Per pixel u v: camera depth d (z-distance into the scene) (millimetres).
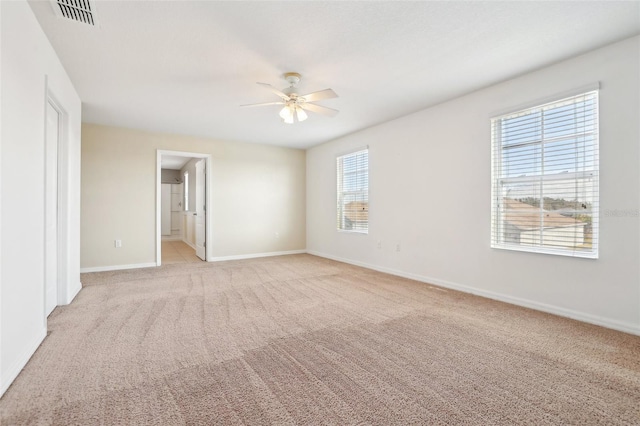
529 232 3178
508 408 1583
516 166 3273
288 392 1707
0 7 1661
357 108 4148
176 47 2574
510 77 3201
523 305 3186
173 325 2658
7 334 1739
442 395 1688
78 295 3523
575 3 2041
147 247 5238
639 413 1543
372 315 2930
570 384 1795
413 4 2051
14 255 1838
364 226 5352
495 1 2021
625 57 2488
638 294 2455
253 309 3090
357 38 2457
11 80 1795
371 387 1760
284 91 3197
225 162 5988
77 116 3580
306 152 6914
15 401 1604
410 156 4402
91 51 2631
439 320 2801
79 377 1837
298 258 6156
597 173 2676
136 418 1483
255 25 2275
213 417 1496
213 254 5863
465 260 3727
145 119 4590
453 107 3822
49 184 2873
